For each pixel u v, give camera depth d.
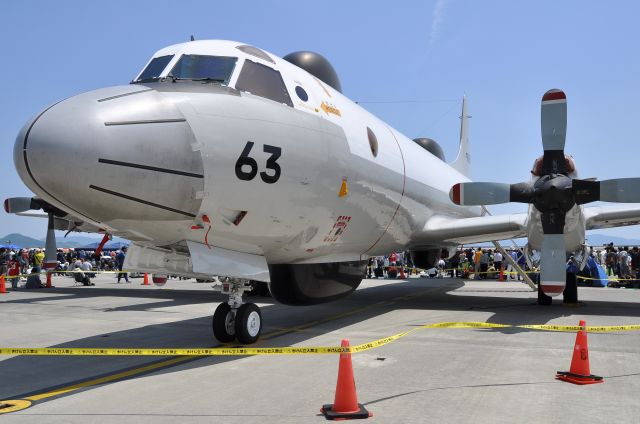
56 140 5.17
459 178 16.73
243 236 6.83
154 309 12.07
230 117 6.34
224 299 14.47
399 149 10.84
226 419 4.15
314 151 7.35
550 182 9.04
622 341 7.34
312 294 8.99
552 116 9.28
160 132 5.71
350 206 8.39
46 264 13.36
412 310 11.39
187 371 5.84
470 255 27.44
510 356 6.37
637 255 21.06
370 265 27.92
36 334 8.57
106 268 31.86
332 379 5.36
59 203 5.55
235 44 7.48
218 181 6.12
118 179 5.41
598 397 4.62
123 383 5.36
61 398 4.83
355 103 10.17
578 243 9.66
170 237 6.39
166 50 7.46
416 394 4.76
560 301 13.40
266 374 5.62
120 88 6.06
